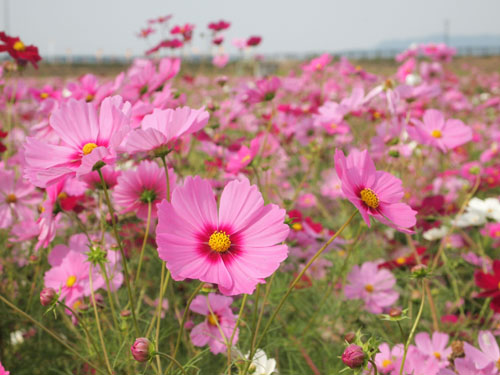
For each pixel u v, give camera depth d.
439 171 1.09
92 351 0.42
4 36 0.64
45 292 0.30
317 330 0.56
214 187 0.64
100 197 0.47
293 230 0.57
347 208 0.84
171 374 0.34
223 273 0.28
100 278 0.45
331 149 1.02
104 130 0.32
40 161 0.31
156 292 0.56
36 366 0.52
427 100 1.21
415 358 0.37
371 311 0.56
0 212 0.56
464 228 0.74
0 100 0.93
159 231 0.28
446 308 0.59
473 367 0.34
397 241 0.71
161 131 0.31
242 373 0.30
